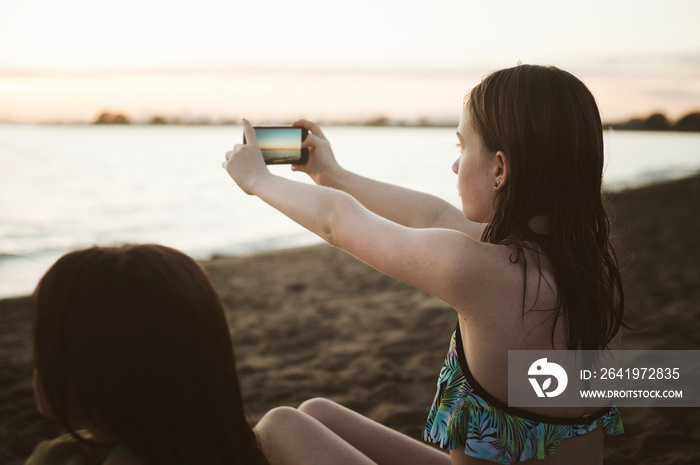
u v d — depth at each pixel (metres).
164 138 79.25
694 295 5.76
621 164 48.91
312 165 1.80
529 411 1.19
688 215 14.65
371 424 1.62
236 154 1.50
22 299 7.57
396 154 60.41
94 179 30.56
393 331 5.17
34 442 3.07
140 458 0.98
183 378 0.99
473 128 1.27
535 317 1.16
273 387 3.96
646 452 2.67
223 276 8.89
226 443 1.05
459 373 1.24
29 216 18.58
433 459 1.57
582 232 1.21
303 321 5.79
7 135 66.38
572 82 1.21
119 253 1.02
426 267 1.15
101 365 0.95
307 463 1.32
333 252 11.62
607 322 1.25
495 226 1.25
